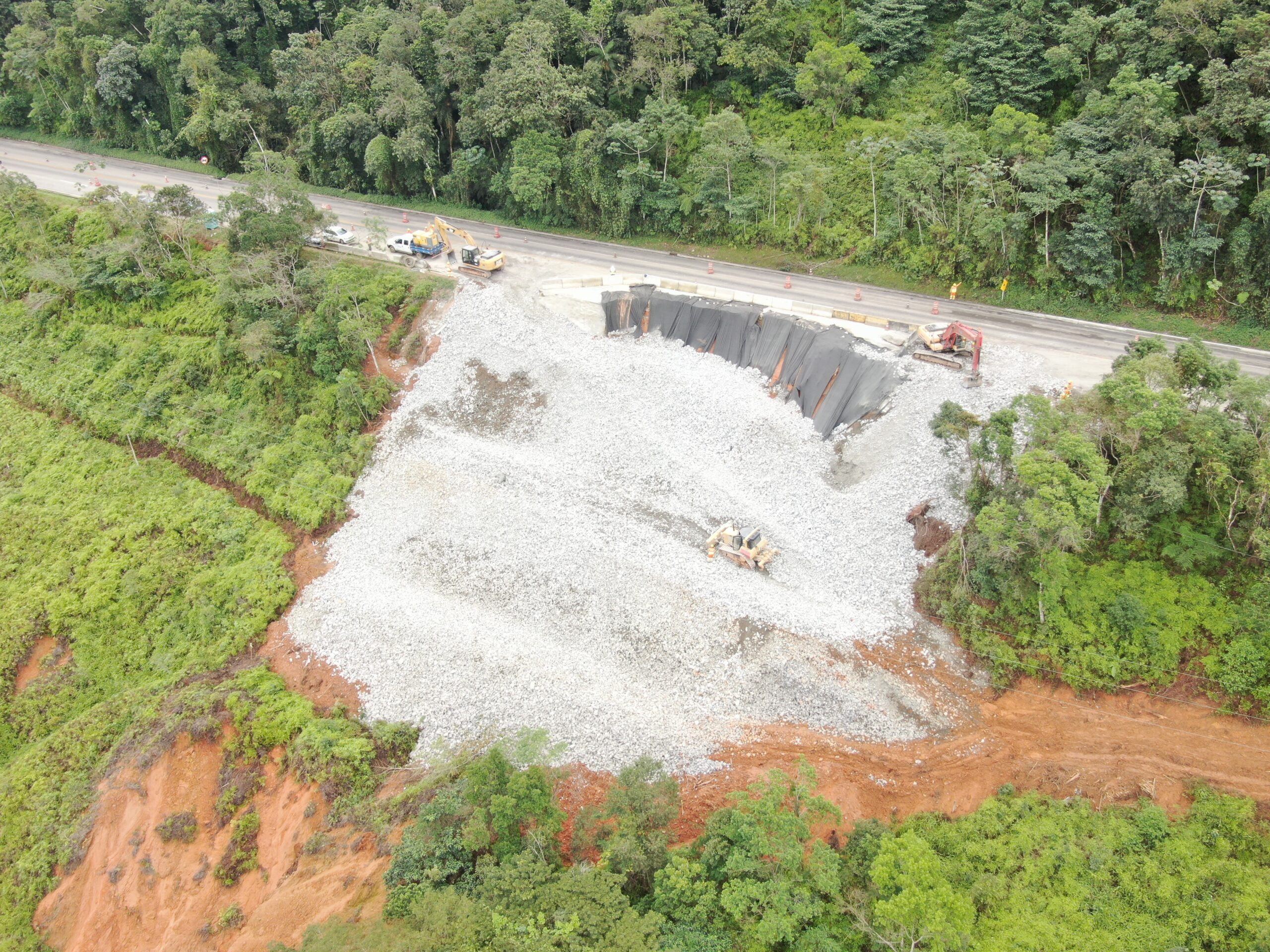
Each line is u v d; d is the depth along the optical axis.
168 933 43.12
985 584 46.59
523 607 53.75
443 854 38.94
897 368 59.72
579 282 73.69
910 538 52.06
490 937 33.06
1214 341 59.12
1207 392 46.78
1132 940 35.00
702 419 62.59
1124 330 61.44
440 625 53.69
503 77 80.00
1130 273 62.91
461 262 77.56
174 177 100.06
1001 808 40.47
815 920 35.31
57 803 49.75
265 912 41.00
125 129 107.19
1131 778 40.72
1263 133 57.84
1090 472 42.28
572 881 34.66
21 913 45.78
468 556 57.34
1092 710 43.69
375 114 90.19
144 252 78.62
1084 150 62.22
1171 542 45.78
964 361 58.84
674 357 68.50
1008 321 63.69
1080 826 39.31
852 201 73.25
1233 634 42.69
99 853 46.94
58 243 86.25
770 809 35.47
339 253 80.62
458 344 71.38
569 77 79.50
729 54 77.56
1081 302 64.00
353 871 41.44
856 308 66.69
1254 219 58.44
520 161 79.69
